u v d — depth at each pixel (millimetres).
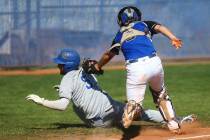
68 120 25000
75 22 53125
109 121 21469
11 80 43062
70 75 21016
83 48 53219
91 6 53344
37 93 35406
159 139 19422
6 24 52094
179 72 45688
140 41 19531
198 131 21062
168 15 55500
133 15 20109
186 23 55938
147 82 19734
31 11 52250
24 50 52281
